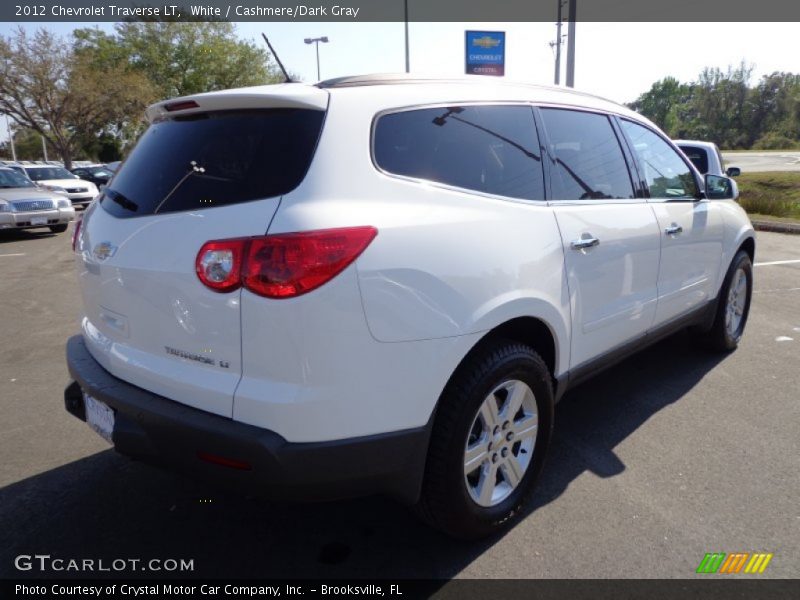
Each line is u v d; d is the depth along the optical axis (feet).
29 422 12.61
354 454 6.90
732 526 8.80
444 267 7.36
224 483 6.98
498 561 8.16
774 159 180.04
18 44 95.61
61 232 46.26
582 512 9.20
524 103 9.61
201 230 6.91
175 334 7.18
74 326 20.07
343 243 6.59
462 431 7.68
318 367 6.55
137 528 9.00
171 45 128.77
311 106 7.17
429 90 8.32
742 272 16.02
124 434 7.54
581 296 9.65
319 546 8.55
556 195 9.57
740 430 11.73
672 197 12.89
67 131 112.78
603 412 12.65
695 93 331.98
